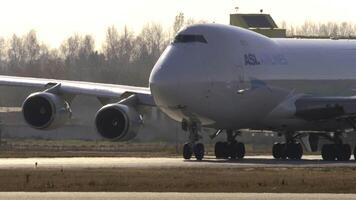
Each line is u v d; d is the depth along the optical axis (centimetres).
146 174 13262
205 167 14662
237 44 17488
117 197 10512
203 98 16900
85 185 11962
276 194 10875
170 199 10319
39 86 17888
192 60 16888
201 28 17225
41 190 11569
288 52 18588
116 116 17350
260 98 17725
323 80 18775
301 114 18188
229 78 17138
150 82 16900
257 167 14650
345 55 19288
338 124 18288
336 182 12162
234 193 11038
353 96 18975
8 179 12631
